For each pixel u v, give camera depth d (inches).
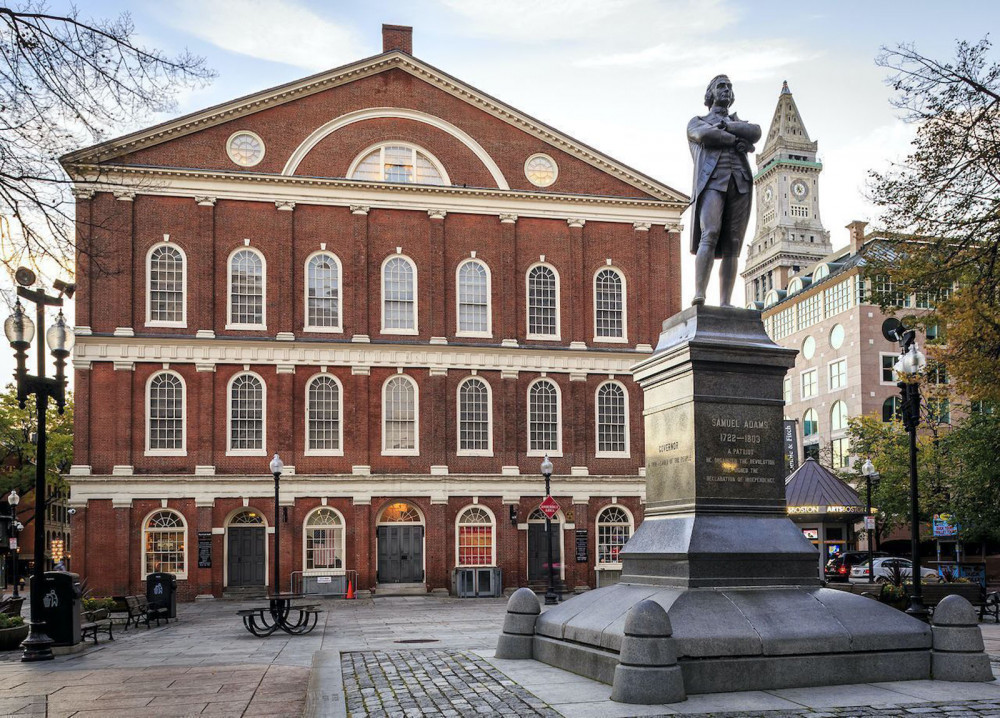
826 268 3585.1
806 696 475.5
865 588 1131.9
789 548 552.4
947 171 1139.9
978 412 1726.1
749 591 535.5
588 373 2081.7
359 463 1945.1
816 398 3484.3
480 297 2064.5
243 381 1929.1
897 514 2397.9
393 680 589.9
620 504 2059.5
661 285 2148.1
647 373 616.7
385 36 2139.5
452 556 1966.0
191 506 1868.8
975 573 1769.2
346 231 2007.9
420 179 2071.9
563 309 2092.8
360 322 1982.0
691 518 555.5
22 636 938.7
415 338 2012.8
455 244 2062.0
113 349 1873.8
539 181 2116.1
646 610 474.3
